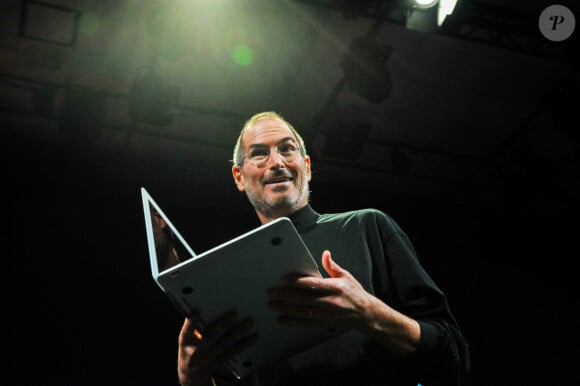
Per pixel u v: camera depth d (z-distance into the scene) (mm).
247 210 6883
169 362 5621
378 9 4965
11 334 5410
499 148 6723
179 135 6324
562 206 7387
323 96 5938
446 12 4910
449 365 1194
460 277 7484
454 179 7156
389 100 5992
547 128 6355
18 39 5285
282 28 5273
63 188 6348
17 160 6230
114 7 4988
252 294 1043
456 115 6254
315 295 1034
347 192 7199
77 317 5676
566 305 7750
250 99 5949
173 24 4938
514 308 7504
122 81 5727
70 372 5344
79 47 5367
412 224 7527
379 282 1318
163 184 6645
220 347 1109
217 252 958
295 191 1557
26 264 5852
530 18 5109
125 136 6230
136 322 5785
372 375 1204
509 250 7832
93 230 6238
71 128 5609
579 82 5617
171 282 993
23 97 5828
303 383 1210
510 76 5738
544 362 7242
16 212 6086
